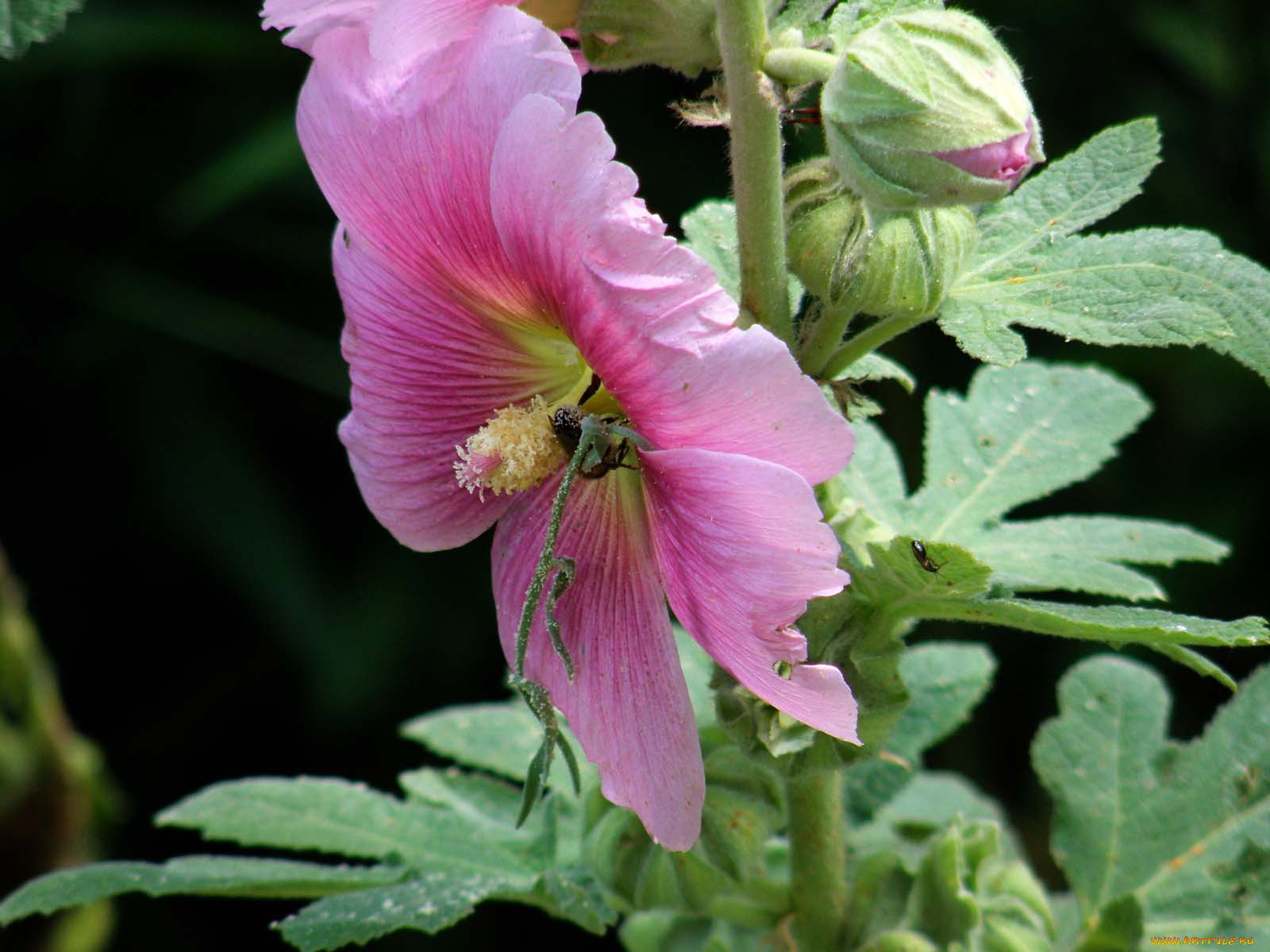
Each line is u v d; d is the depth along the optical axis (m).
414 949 1.12
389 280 0.72
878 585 0.71
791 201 0.70
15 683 0.92
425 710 1.16
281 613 1.12
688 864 0.73
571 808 0.77
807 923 0.74
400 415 0.72
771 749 0.70
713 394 0.67
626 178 0.67
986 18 1.16
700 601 0.69
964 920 0.73
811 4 0.70
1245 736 0.76
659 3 0.70
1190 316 0.68
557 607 0.71
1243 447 1.14
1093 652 1.13
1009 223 0.70
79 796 0.95
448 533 0.73
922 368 1.16
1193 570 1.12
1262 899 0.75
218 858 0.74
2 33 0.67
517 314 0.71
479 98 0.68
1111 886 0.76
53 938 0.95
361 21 0.70
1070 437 0.76
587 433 0.69
